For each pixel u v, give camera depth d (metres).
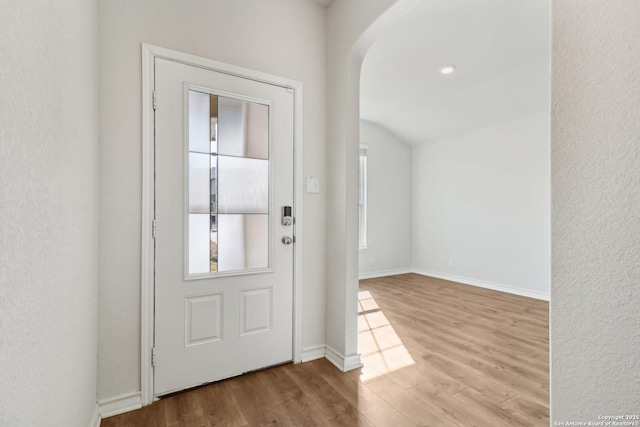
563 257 0.83
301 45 2.11
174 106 1.67
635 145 0.70
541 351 2.26
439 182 4.98
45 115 0.79
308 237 2.14
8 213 0.59
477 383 1.82
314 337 2.16
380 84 3.44
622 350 0.73
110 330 1.51
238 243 1.88
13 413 0.61
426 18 2.24
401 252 5.32
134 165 1.57
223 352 1.83
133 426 1.43
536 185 3.76
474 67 3.01
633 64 0.70
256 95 1.93
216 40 1.80
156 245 1.62
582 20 0.78
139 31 1.58
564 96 0.82
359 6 1.88
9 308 0.60
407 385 1.80
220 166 1.82
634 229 0.71
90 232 1.31
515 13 2.18
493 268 4.21
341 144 2.05
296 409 1.57
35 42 0.72
